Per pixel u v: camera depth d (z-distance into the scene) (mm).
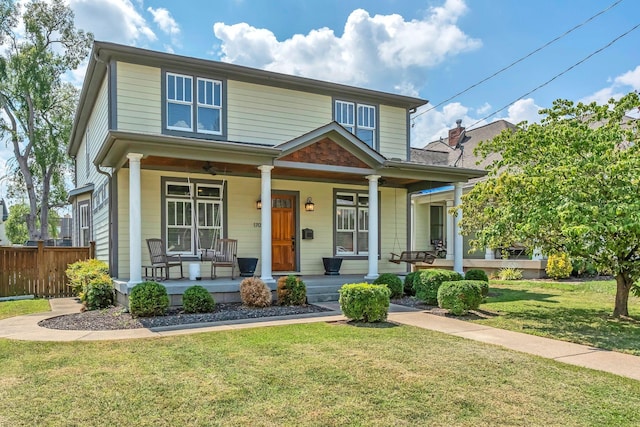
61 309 9344
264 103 11633
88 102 13141
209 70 10922
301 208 12414
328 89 12438
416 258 12719
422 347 5484
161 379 4191
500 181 7426
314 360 4832
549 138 7547
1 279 11727
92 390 3902
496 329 6707
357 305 7078
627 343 5773
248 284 8828
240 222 11469
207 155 8961
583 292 11148
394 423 3268
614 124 7527
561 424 3270
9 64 20203
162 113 10312
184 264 10719
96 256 12555
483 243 7930
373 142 13180
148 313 7672
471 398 3764
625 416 3412
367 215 13445
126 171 10250
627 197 6305
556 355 5188
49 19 20688
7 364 4730
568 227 6223
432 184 13016
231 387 3979
